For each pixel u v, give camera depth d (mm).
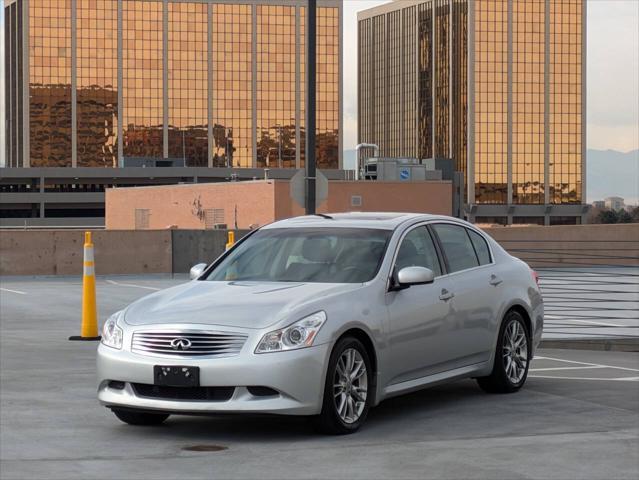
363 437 10406
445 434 10547
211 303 10625
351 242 11789
